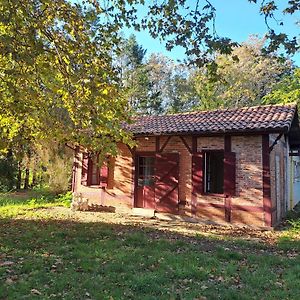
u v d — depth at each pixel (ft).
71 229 33.06
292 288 17.07
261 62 101.04
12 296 15.07
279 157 44.98
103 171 49.73
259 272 19.80
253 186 37.83
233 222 38.55
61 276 17.97
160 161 44.29
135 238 28.55
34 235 29.17
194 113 49.60
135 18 23.84
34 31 21.88
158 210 43.91
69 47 24.77
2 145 30.17
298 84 67.26
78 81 24.84
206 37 19.19
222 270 19.98
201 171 41.09
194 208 41.19
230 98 100.89
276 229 37.09
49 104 31.14
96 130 28.53
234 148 39.29
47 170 65.72
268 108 43.29
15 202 59.06
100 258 22.02
